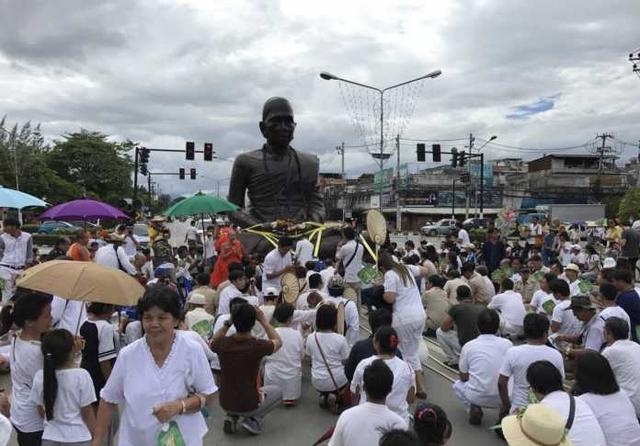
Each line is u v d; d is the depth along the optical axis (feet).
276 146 50.65
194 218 85.40
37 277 13.38
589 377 14.29
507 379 17.71
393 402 15.64
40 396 12.41
